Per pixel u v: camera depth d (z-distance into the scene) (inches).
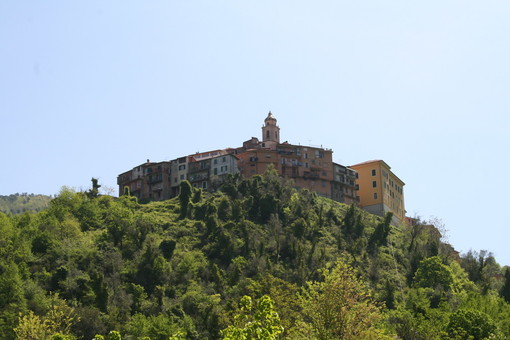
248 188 6609.3
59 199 6131.9
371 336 1998.0
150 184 7741.1
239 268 4697.3
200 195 6555.1
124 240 5251.0
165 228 5826.8
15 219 5753.0
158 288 4347.9
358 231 6122.1
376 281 4992.6
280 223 5797.2
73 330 3508.9
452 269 5369.1
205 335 3570.4
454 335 3085.6
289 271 4761.3
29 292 3811.5
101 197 6501.0
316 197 6993.1
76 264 4598.9
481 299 3932.1
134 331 3472.0
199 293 4279.0
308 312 2171.5
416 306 3481.8
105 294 3973.9
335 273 2214.6
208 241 5521.7
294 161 7618.1
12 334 3223.4
